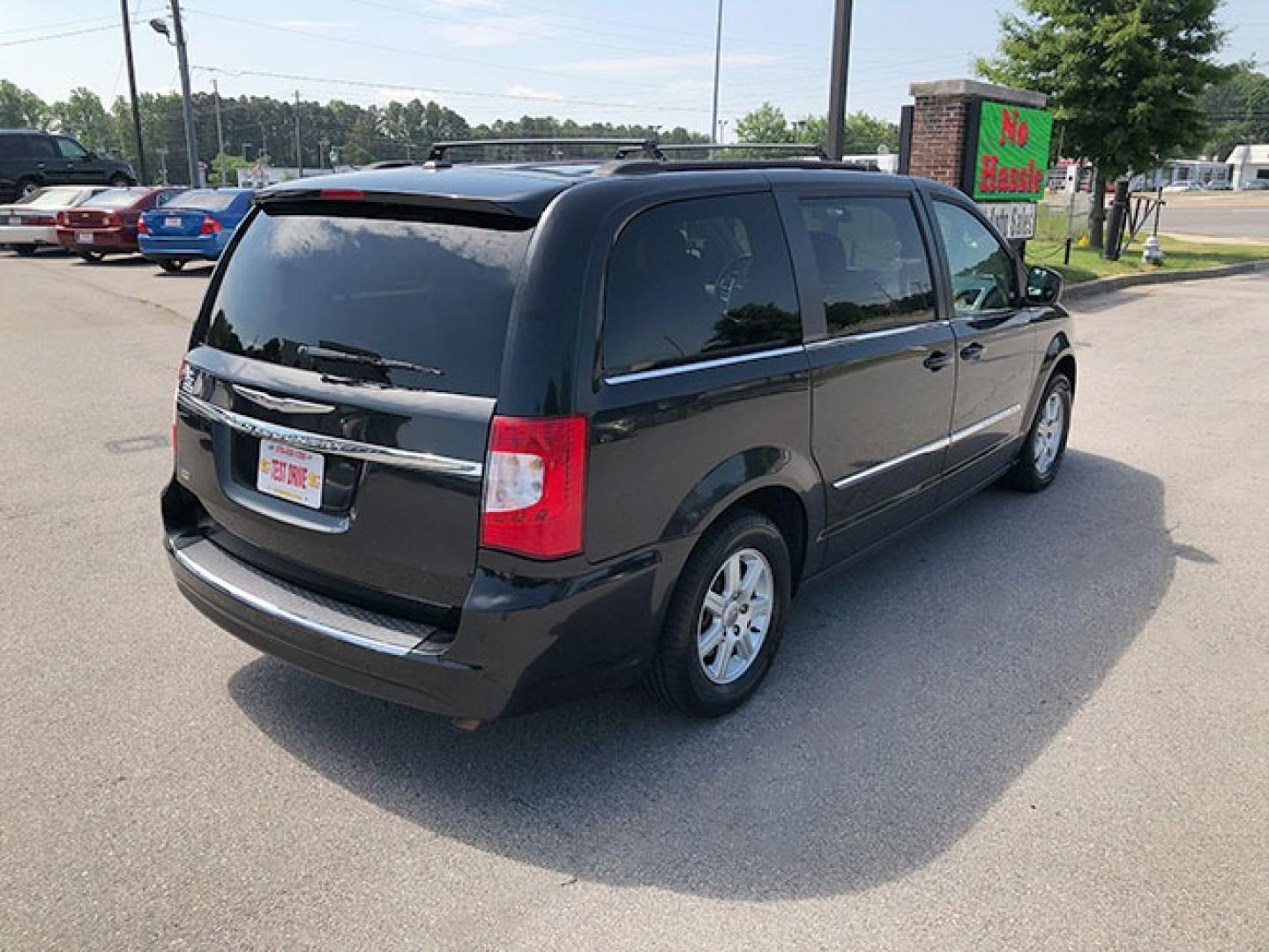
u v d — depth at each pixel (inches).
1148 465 262.5
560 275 107.9
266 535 125.1
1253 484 245.9
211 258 681.6
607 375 111.0
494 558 106.3
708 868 108.0
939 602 176.4
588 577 110.8
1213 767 127.3
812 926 99.5
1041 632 164.9
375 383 112.6
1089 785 123.1
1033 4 756.0
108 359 385.4
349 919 100.3
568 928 99.2
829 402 143.8
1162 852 110.8
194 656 154.4
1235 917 101.1
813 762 127.8
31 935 97.3
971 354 183.3
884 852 110.9
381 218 120.4
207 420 131.0
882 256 160.6
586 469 108.0
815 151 180.4
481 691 108.9
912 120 538.3
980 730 135.4
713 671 135.3
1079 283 613.0
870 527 163.8
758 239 134.8
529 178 119.5
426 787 122.1
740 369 127.3
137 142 1379.2
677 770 125.7
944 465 183.2
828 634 163.9
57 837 111.8
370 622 114.9
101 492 230.4
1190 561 196.1
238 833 113.2
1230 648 159.6
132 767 125.4
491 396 105.9
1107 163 760.3
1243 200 2269.9
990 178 541.3
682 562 122.4
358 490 113.7
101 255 781.9
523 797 120.3
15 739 131.0
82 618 166.6
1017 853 110.6
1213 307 567.5
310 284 122.5
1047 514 223.5
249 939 97.5
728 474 126.3
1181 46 741.3
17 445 267.3
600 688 117.6
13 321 473.7
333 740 132.0
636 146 151.7
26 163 979.3
